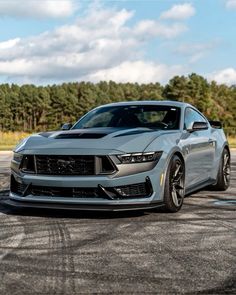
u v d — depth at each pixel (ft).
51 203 17.22
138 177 16.97
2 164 42.96
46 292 9.91
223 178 25.17
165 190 17.90
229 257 12.45
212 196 23.36
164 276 10.92
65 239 14.40
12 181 18.49
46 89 393.50
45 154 17.31
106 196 16.72
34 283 10.46
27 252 12.96
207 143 22.90
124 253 12.85
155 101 23.30
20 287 10.21
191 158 20.63
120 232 15.33
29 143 18.34
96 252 12.96
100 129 19.56
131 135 18.03
